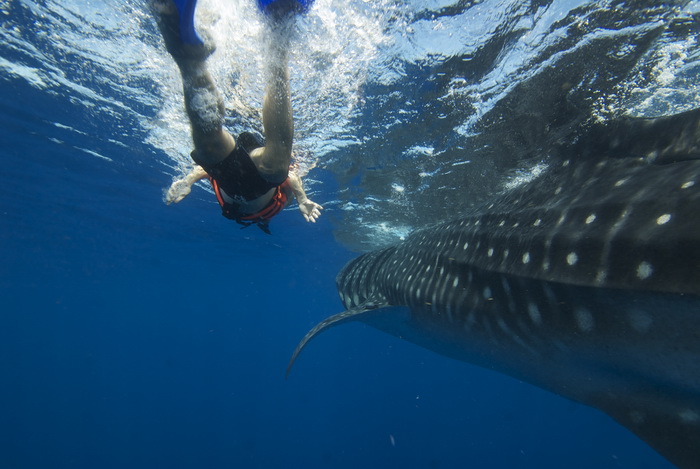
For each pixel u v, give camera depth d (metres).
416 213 13.02
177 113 8.59
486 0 4.84
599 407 3.24
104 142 11.06
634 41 5.07
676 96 5.98
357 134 8.61
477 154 8.29
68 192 15.83
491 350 4.24
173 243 24.56
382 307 5.90
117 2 5.60
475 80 6.26
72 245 25.73
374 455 37.06
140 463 35.34
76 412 51.09
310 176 11.67
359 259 8.99
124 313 93.19
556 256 3.11
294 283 41.94
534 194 4.02
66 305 75.00
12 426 44.56
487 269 4.04
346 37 5.49
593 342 2.86
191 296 60.12
